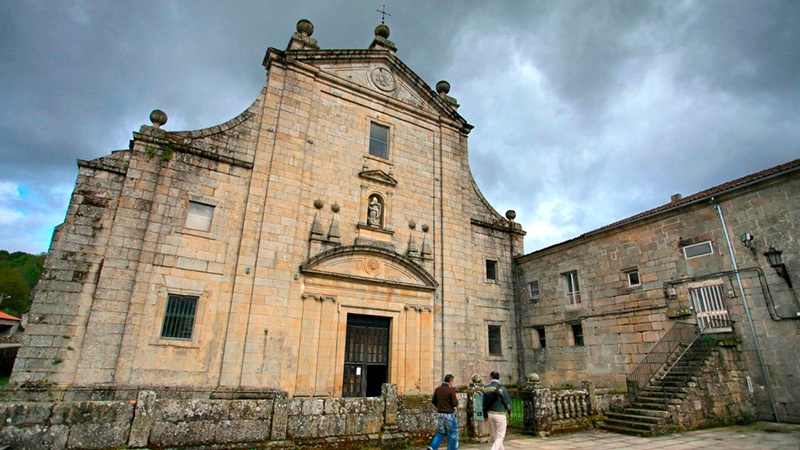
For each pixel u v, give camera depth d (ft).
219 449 29.27
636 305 58.80
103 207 48.80
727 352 47.34
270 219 55.26
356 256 60.13
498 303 74.54
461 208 73.72
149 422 27.94
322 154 62.69
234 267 52.31
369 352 59.00
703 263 52.44
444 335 64.18
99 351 43.75
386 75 72.95
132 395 43.24
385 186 67.05
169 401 28.99
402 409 38.22
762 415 45.73
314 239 57.77
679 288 54.29
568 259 69.82
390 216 65.98
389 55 72.95
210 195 53.67
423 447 36.50
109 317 45.03
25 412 25.21
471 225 75.51
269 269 53.42
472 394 42.11
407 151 71.46
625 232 61.93
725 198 51.19
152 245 48.91
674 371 48.14
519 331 75.41
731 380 46.47
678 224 55.72
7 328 167.32
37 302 43.45
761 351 46.37
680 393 44.27
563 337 68.13
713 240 51.90
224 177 55.11
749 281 48.08
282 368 50.96
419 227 68.33
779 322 45.24
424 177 71.77
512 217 82.07
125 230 48.11
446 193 72.49
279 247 54.85
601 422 45.88
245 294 51.52
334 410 34.47
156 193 50.67
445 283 66.85
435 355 63.05
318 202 59.77
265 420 31.68
